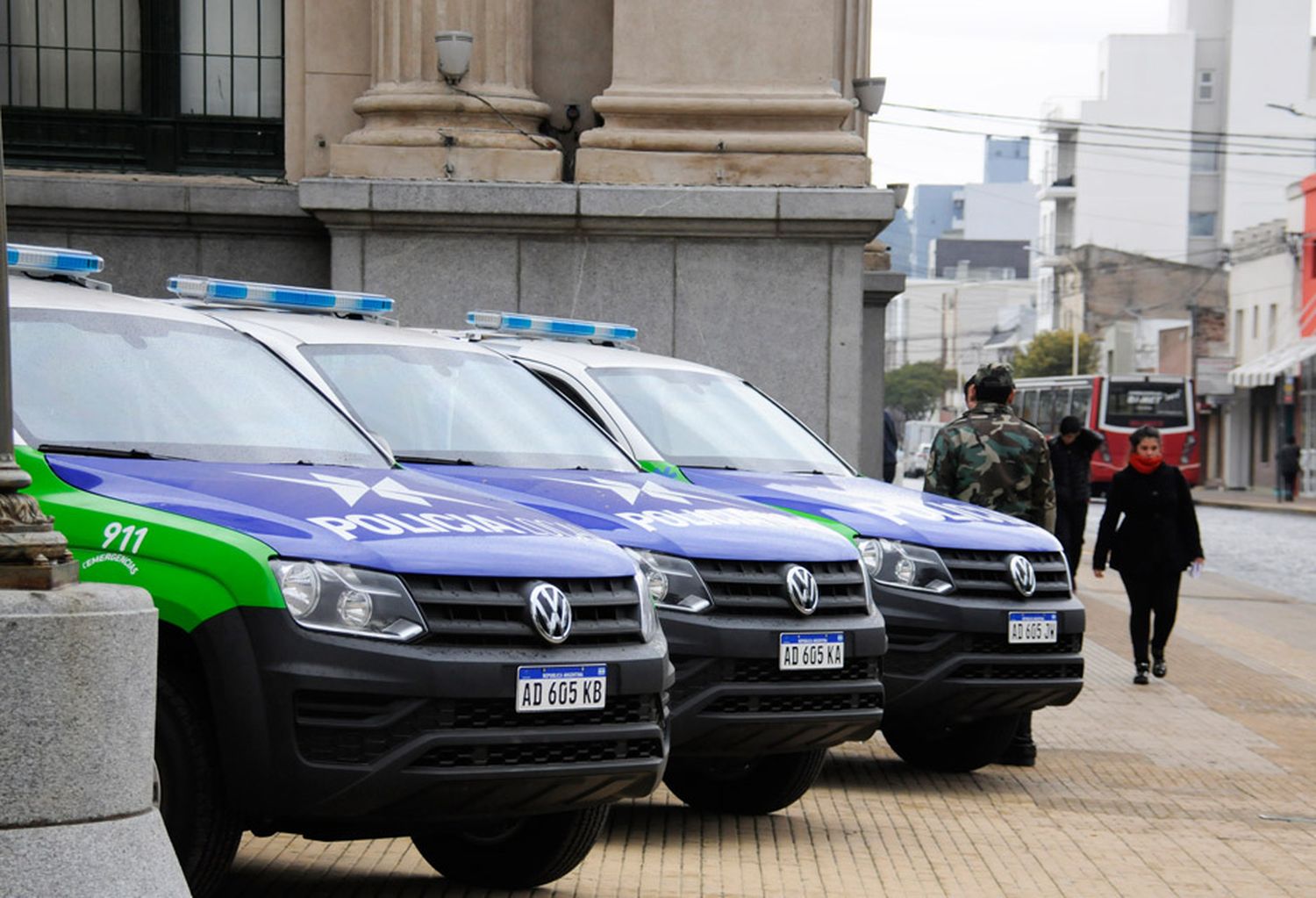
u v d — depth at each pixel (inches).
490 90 681.6
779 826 354.3
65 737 194.7
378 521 252.2
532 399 378.9
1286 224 2999.5
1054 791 415.8
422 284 673.6
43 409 267.7
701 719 317.4
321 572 238.2
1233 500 2534.5
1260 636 796.6
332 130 705.0
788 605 329.1
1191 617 871.1
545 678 249.6
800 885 302.5
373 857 311.9
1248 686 623.5
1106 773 443.2
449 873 290.5
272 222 689.6
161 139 711.1
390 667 237.8
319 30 703.7
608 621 262.5
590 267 676.1
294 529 243.6
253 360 306.8
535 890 288.7
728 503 352.5
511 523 266.4
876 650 341.1
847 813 374.3
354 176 673.6
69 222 683.4
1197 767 457.7
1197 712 557.3
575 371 421.7
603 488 342.3
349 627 237.6
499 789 245.6
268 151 713.0
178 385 287.6
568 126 706.8
